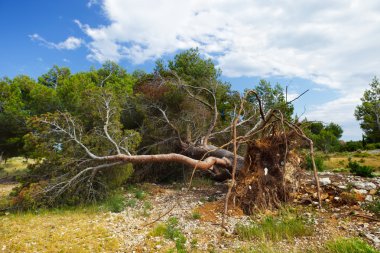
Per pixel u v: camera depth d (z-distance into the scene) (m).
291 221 6.29
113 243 5.93
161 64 17.75
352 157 24.00
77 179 10.23
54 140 10.43
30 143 10.52
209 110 15.38
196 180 13.02
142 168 13.30
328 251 5.02
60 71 27.00
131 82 24.41
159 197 10.41
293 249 5.21
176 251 5.47
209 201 9.31
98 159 10.15
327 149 28.69
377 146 35.69
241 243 5.70
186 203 9.24
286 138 8.23
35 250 5.74
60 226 7.25
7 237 6.46
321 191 8.61
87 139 10.66
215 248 5.51
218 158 11.23
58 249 5.75
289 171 8.65
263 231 5.93
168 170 14.02
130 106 14.51
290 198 8.30
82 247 5.78
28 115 17.33
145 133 13.82
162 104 14.72
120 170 10.95
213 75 18.36
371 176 10.47
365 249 4.71
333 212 7.29
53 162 10.47
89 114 12.44
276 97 14.63
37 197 9.34
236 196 8.37
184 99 14.56
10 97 19.86
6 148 18.78
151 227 7.02
